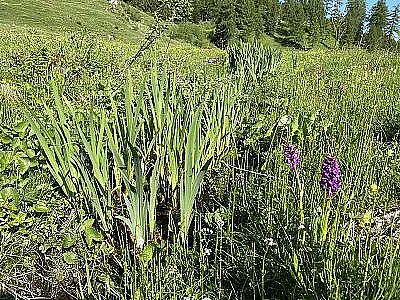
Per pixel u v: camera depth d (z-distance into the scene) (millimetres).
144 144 3895
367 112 6078
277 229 3092
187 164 3209
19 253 3070
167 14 5688
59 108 3416
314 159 4375
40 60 10281
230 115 5062
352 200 3473
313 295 2389
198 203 4043
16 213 3275
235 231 3391
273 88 8391
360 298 2184
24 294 2912
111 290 2834
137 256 3053
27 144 3711
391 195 3902
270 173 4047
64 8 43438
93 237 3139
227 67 11531
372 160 4527
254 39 12094
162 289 2646
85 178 3236
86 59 11133
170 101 4113
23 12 40375
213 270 2885
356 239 2789
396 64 12531
